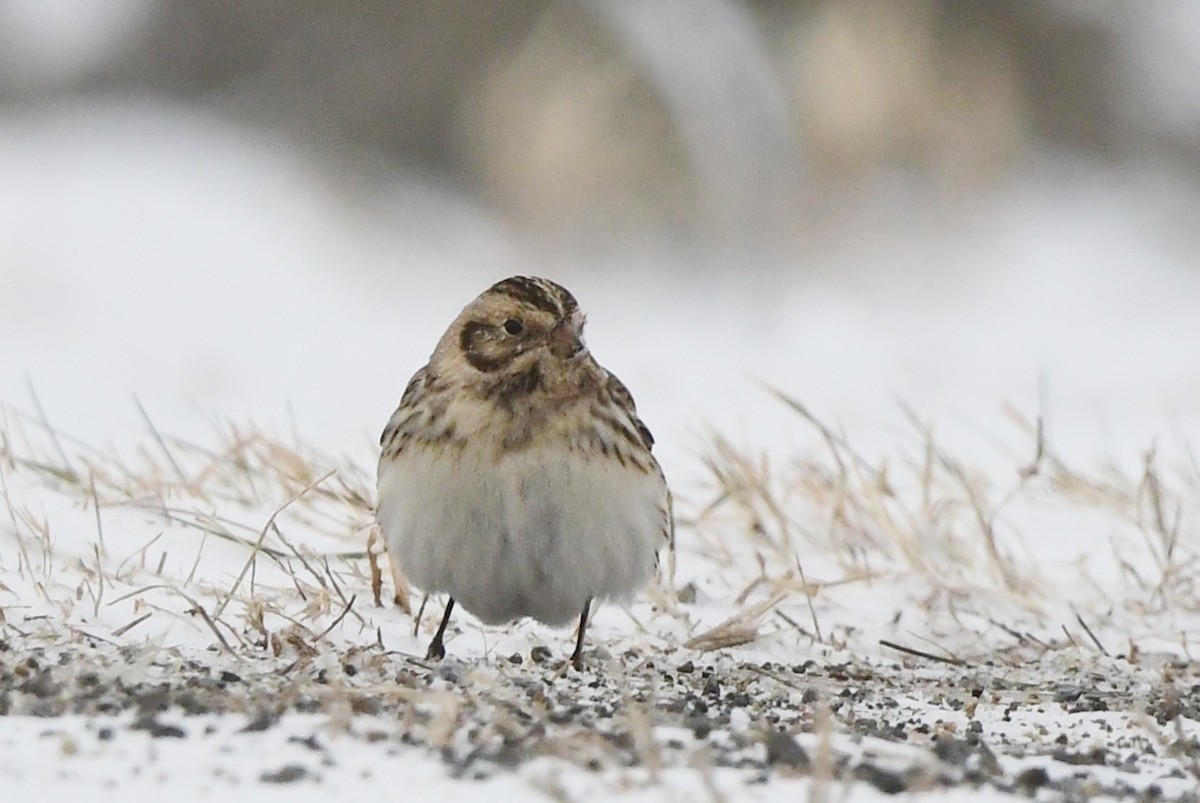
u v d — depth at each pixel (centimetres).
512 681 721
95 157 2747
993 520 1139
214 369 1858
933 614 964
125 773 543
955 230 2364
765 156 2389
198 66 2959
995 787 583
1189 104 2908
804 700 756
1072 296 2398
